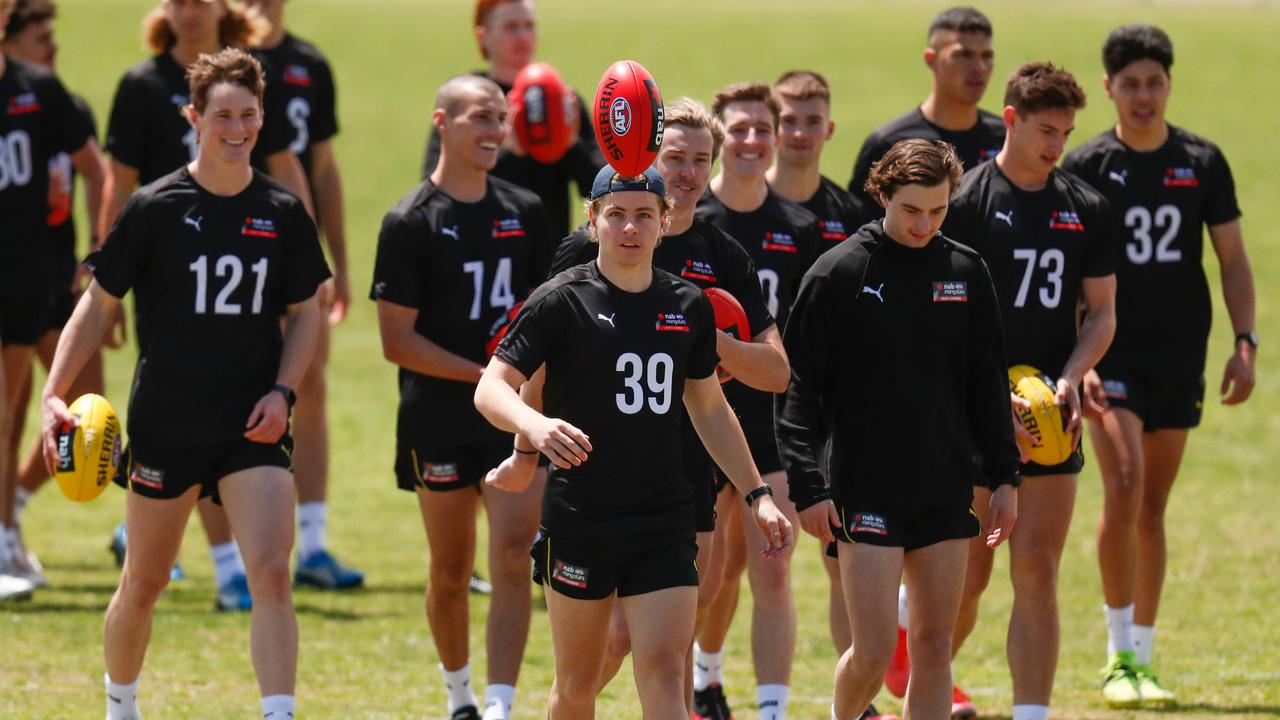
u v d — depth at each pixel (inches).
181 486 892.0
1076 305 981.8
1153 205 1103.6
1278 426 2263.8
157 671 1119.6
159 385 892.6
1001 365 845.2
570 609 772.6
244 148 893.8
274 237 905.5
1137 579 1106.1
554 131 1331.2
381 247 1021.8
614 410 761.6
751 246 1007.6
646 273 777.6
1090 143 1131.9
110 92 5315.0
